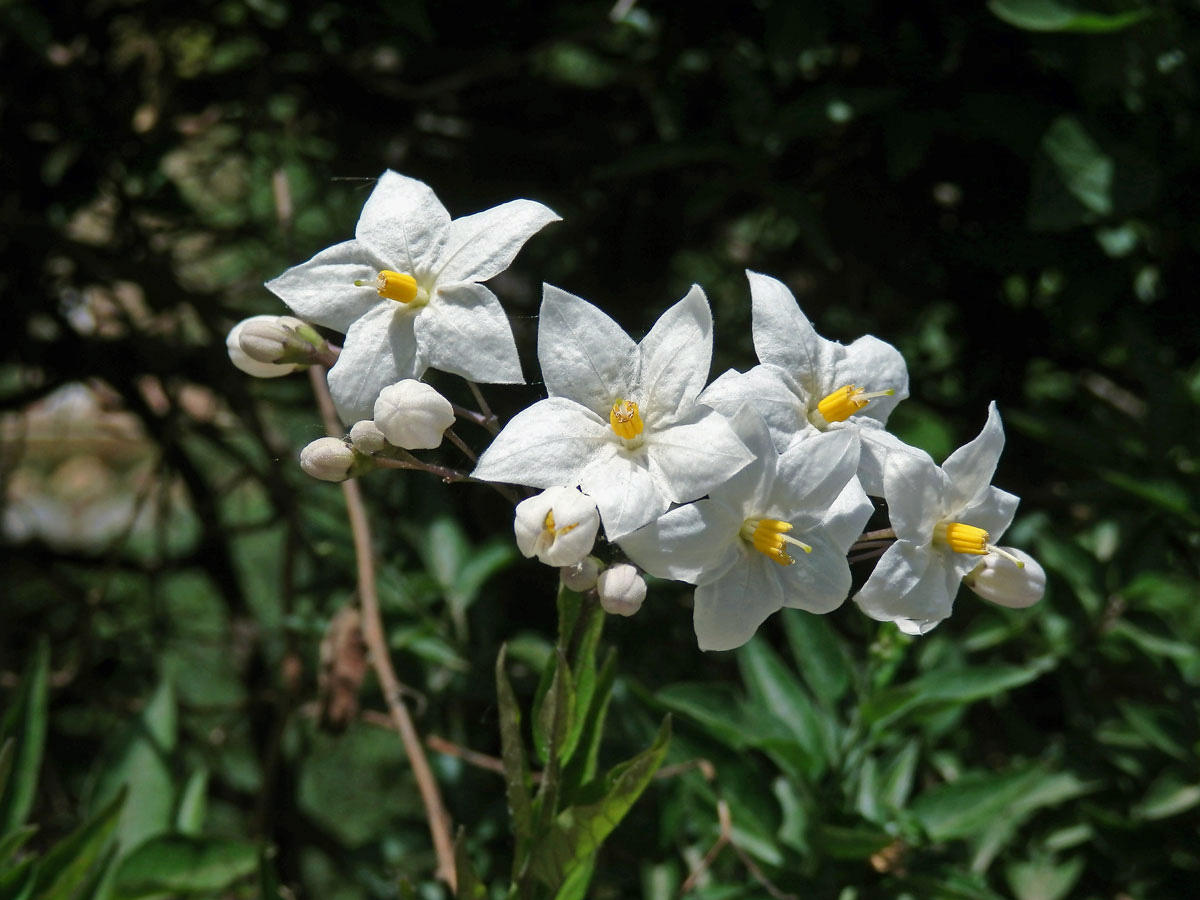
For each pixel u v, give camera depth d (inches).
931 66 9.1
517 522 5.3
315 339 6.1
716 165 10.3
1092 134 8.1
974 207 9.9
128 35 10.7
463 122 10.7
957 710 8.3
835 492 5.5
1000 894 8.4
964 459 5.8
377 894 8.9
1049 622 8.5
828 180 10.0
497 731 9.3
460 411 5.8
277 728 9.0
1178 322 9.8
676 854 8.1
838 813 7.3
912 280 10.2
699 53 9.8
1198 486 8.6
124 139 10.5
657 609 9.3
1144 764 8.2
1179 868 8.1
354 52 10.4
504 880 8.4
